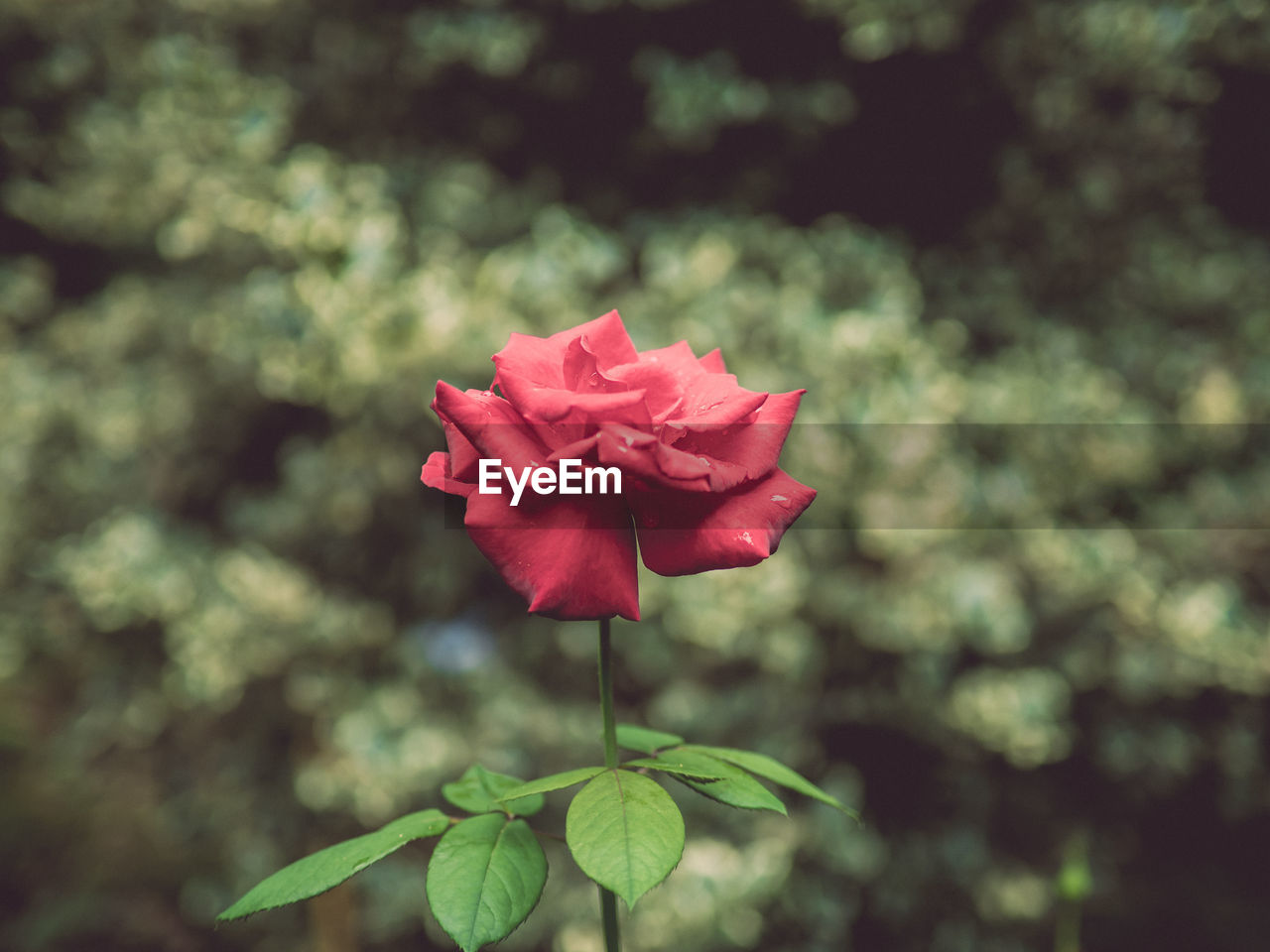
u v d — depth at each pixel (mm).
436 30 1786
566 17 1853
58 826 2002
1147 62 1735
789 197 2008
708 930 1588
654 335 1727
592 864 556
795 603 1679
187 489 2045
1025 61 1829
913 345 1736
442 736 1750
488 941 562
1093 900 1976
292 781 1882
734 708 1793
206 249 1795
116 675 2033
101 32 2006
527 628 1905
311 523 1862
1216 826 2090
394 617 1945
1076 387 1824
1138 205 1934
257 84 1818
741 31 1871
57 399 2076
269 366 1678
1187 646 1785
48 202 2029
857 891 1833
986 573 1697
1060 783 2006
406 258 1807
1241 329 1945
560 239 1771
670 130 1810
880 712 1805
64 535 2166
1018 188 1941
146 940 1783
